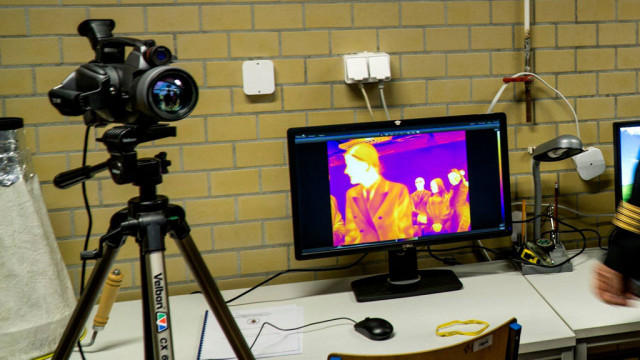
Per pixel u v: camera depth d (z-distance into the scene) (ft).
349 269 6.78
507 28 6.68
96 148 6.17
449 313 5.40
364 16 6.41
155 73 3.50
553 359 5.11
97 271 3.96
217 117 6.31
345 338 5.03
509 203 6.07
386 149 5.82
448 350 3.69
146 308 3.88
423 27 6.53
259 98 6.36
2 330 4.82
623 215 4.64
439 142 5.89
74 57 6.00
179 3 6.08
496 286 5.96
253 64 6.26
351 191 5.79
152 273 3.67
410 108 6.64
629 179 6.30
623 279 4.71
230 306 5.86
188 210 6.40
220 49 6.21
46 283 5.03
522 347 4.83
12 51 5.89
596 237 7.15
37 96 5.98
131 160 3.78
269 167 6.48
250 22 6.23
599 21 6.84
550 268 6.19
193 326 5.49
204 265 4.14
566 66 6.85
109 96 3.66
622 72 6.97
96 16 5.98
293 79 6.38
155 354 3.69
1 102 5.93
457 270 6.46
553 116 6.91
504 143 5.99
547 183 6.98
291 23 6.29
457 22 6.58
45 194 6.12
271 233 6.59
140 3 6.02
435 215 5.95
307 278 6.73
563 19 6.77
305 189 5.73
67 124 6.07
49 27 5.91
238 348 4.25
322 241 5.80
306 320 5.43
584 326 5.02
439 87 6.64
